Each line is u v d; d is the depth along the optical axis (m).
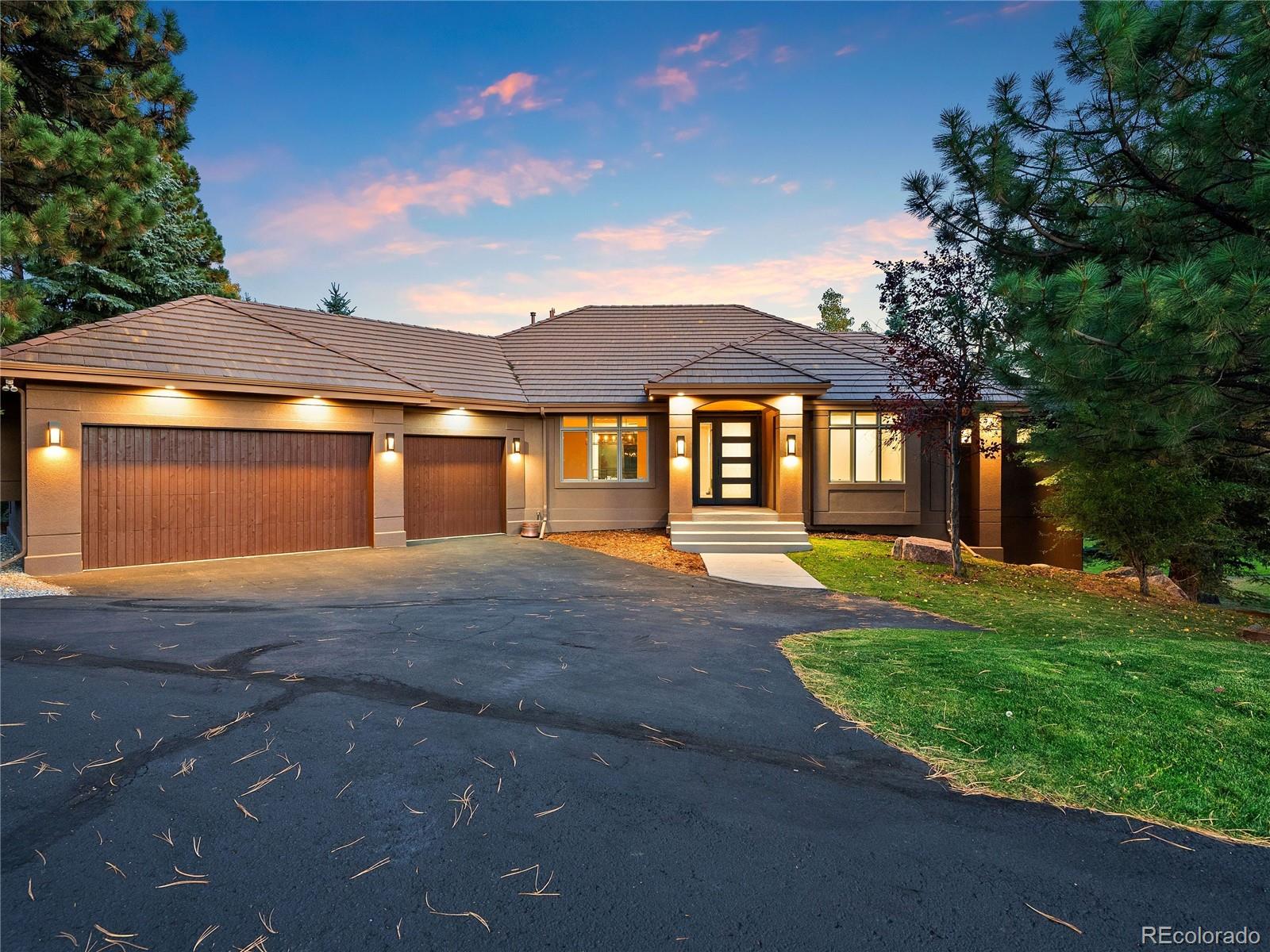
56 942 2.11
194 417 11.13
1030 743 3.68
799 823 2.91
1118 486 9.84
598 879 2.49
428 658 5.59
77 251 8.14
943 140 7.96
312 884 2.46
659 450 16.17
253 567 10.77
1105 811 2.99
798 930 2.19
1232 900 2.35
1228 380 6.16
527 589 9.20
